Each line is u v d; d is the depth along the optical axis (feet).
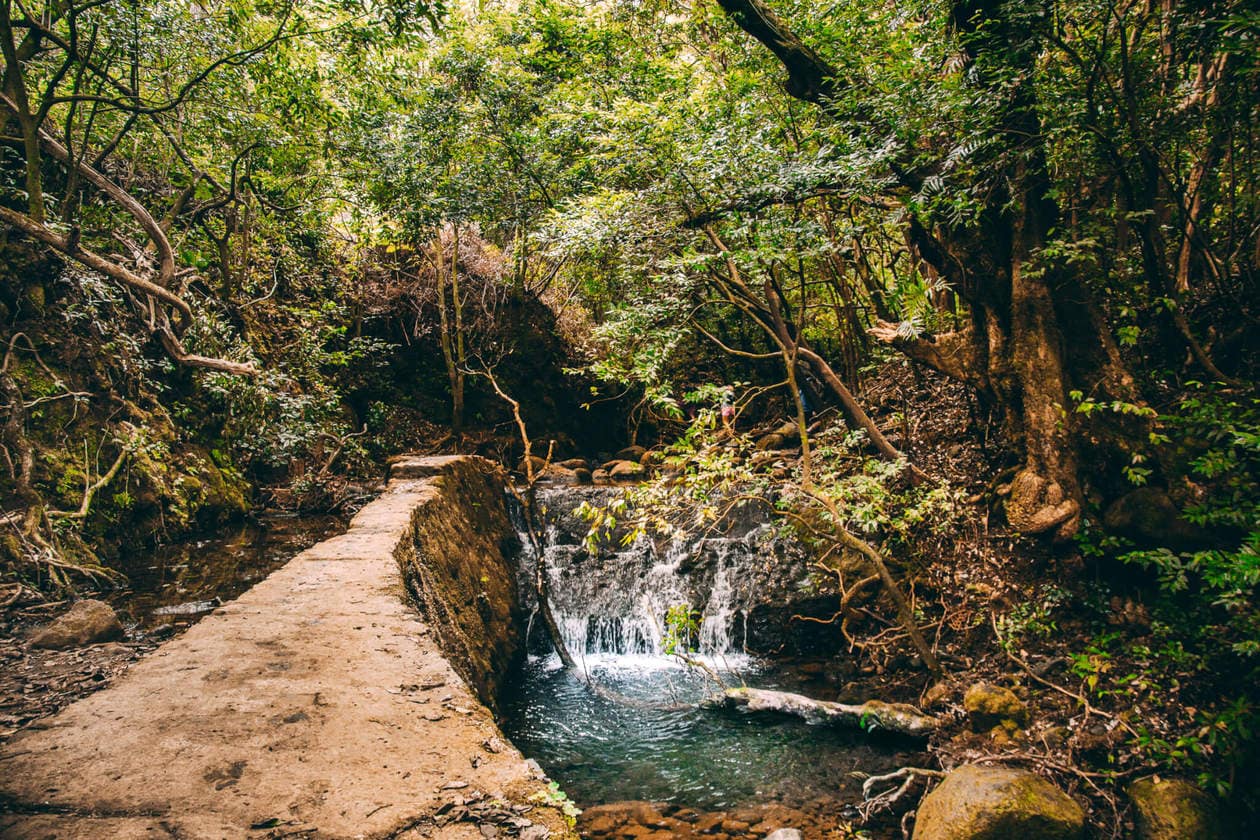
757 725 20.93
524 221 44.21
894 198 24.57
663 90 35.42
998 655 21.30
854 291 36.50
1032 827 13.84
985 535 23.93
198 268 36.09
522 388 52.19
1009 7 18.79
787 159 23.11
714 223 24.89
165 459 29.58
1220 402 18.33
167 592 22.82
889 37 26.63
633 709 22.27
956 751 17.98
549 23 42.68
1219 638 17.40
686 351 46.83
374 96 37.93
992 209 22.66
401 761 8.15
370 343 47.60
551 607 29.53
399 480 28.48
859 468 29.12
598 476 43.83
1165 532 19.36
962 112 19.72
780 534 25.41
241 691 9.83
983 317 24.35
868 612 24.75
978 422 27.73
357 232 45.11
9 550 20.22
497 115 42.14
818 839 15.20
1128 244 25.09
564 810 7.38
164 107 24.68
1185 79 23.11
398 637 12.29
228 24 27.96
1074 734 17.43
